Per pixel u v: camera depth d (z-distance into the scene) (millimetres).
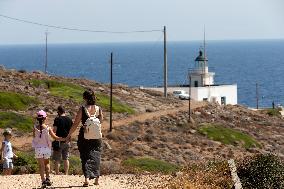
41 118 25750
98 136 25375
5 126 74438
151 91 134125
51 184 26156
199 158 73625
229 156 78125
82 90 109688
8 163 33375
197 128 94562
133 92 123750
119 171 37188
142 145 76312
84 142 25406
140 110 105312
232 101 168625
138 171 37469
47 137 25812
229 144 89312
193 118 104188
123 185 26938
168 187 25641
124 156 67750
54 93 102062
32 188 25750
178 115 103188
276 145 97250
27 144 66125
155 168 55750
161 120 96688
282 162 29625
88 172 25531
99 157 25812
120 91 120500
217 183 26656
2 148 33500
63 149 32062
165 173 33250
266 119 121125
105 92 114500
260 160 28859
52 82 108125
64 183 27094
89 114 25109
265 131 108125
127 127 86812
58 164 32156
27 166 36812
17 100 88250
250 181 27625
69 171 35844
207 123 100750
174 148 78375
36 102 91188
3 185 26500
